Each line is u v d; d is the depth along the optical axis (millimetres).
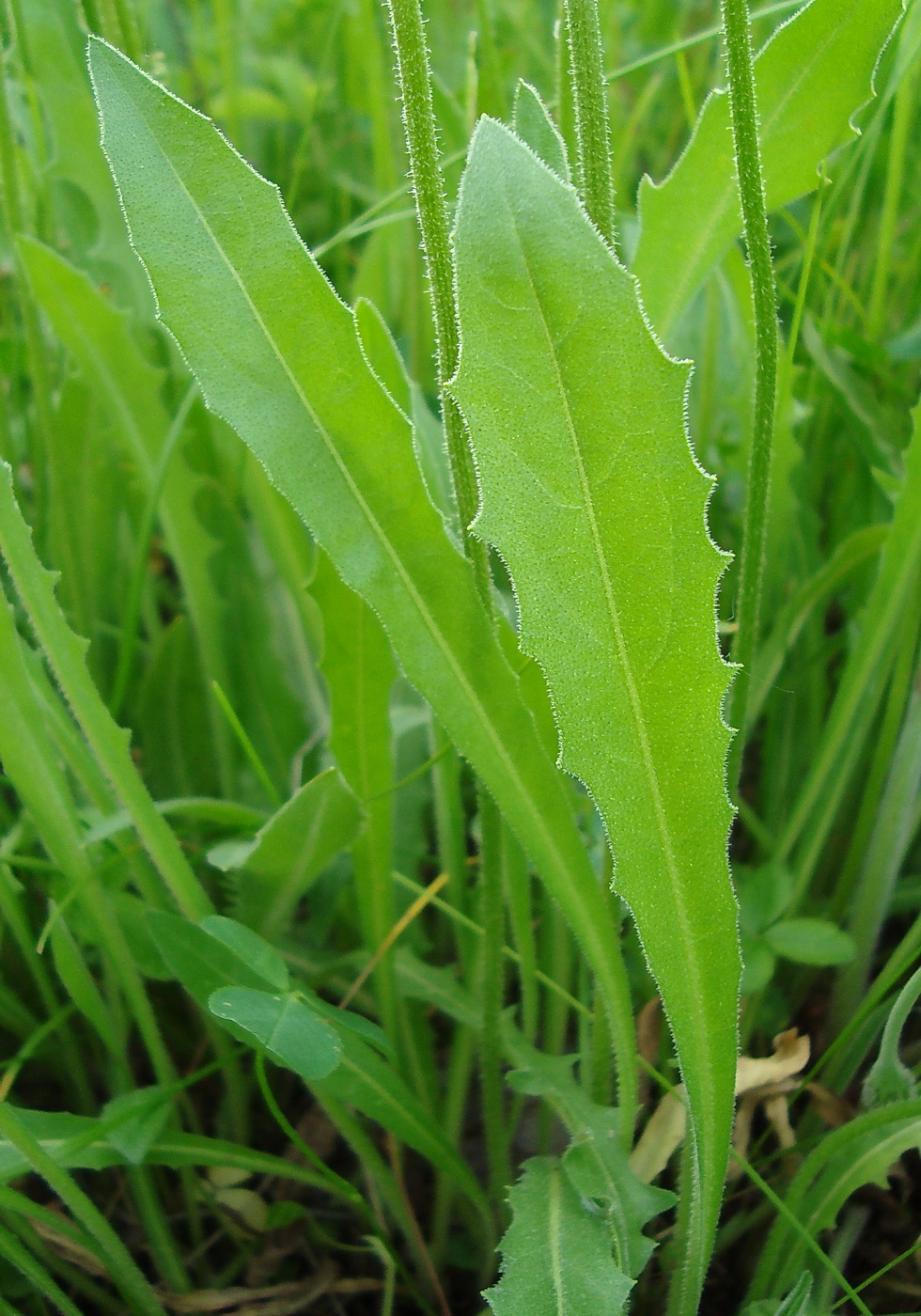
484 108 310
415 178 146
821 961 208
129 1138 183
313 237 412
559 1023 216
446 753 209
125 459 286
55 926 192
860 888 224
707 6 451
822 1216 187
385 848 198
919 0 231
